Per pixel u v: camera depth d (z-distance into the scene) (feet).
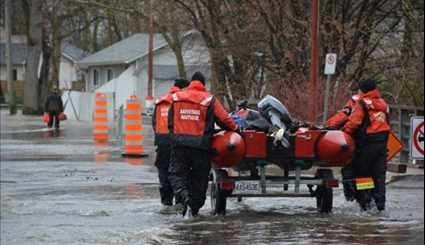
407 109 101.86
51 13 327.26
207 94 62.39
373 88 66.23
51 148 140.77
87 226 60.13
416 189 83.82
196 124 61.98
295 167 64.13
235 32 147.95
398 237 53.83
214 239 53.62
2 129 206.08
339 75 135.23
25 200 76.07
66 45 506.89
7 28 338.75
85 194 80.38
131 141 123.85
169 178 65.92
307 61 138.21
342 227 58.49
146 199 76.33
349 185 68.23
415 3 144.46
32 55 318.65
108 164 111.96
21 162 114.73
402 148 93.09
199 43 199.52
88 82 403.95
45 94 333.62
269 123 63.36
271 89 135.23
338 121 66.49
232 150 61.00
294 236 54.49
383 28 146.92
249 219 63.10
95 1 203.92
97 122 159.53
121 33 450.71
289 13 141.38
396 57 146.41
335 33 139.95
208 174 63.31
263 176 63.46
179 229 58.13
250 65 151.94
